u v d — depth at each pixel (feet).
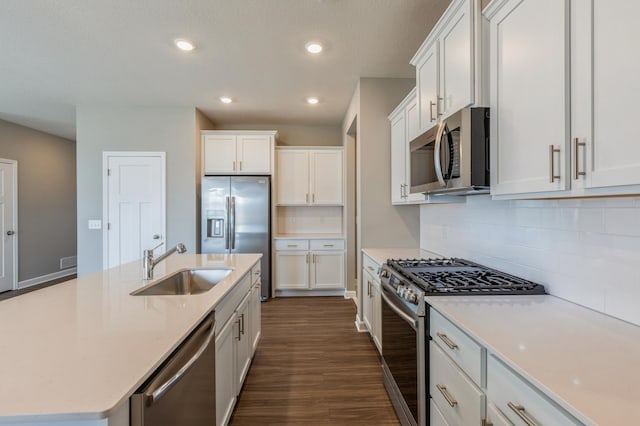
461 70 5.10
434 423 4.64
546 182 3.60
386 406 6.60
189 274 7.46
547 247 4.94
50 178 17.47
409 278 5.81
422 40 8.18
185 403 3.57
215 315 4.83
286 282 14.37
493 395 3.24
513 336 3.36
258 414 6.34
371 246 10.45
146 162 13.33
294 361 8.51
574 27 3.26
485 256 6.68
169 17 7.17
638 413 2.11
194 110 13.34
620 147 2.81
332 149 15.07
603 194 3.06
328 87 11.25
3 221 14.99
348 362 8.46
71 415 2.19
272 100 12.57
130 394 2.47
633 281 3.65
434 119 6.21
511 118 4.22
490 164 4.68
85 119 13.14
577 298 4.39
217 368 4.93
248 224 13.71
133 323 3.81
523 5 3.98
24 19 7.20
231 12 7.00
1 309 4.31
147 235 13.35
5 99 12.37
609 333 3.42
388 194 10.46
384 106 10.42
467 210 7.41
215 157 14.14
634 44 2.68
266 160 14.29
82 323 3.80
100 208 13.30
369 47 8.53
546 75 3.60
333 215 16.03
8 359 2.91
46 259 17.25
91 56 8.95
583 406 2.19
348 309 12.84
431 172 6.02
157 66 9.59
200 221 13.88
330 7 6.86
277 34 7.88
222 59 9.17
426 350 4.85
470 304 4.42
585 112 3.14
